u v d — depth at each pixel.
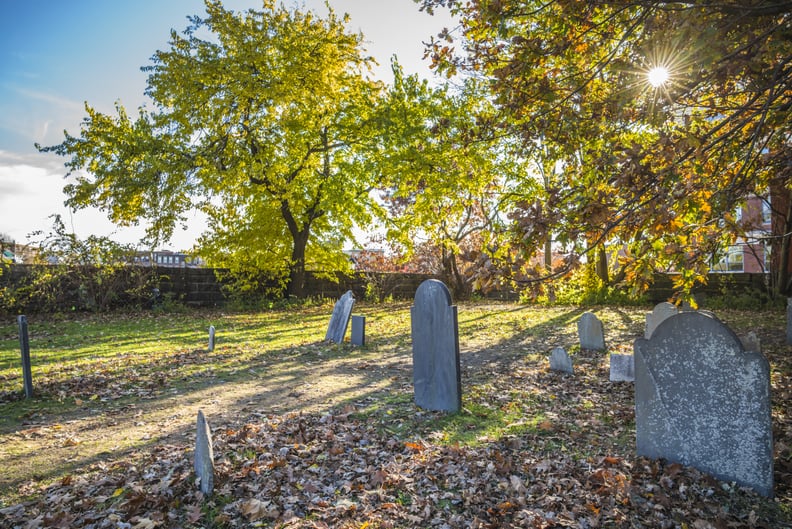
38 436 5.20
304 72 18.27
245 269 20.53
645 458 4.42
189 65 17.56
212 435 5.11
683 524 3.39
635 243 4.35
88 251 17.33
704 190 4.18
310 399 6.58
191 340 11.62
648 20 4.26
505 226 4.34
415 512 3.57
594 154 4.67
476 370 8.57
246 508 3.54
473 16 5.15
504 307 20.84
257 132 19.20
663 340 4.32
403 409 6.12
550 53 4.65
